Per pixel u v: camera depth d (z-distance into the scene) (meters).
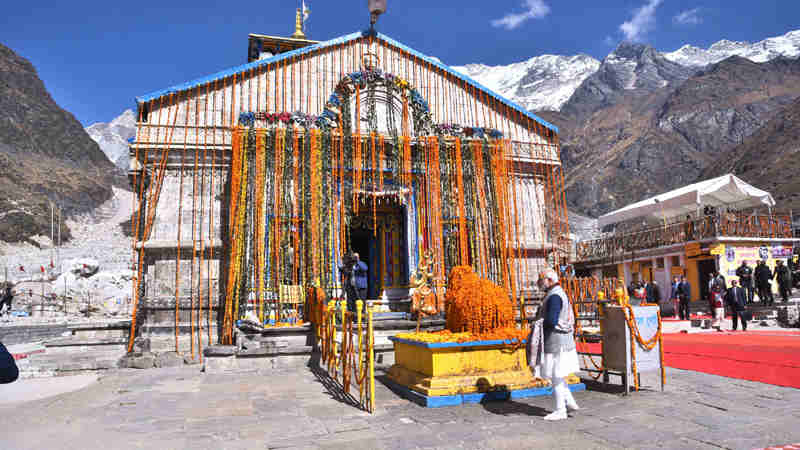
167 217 14.24
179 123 14.86
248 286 12.99
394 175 15.73
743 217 24.78
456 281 7.68
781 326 18.34
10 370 4.36
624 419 5.70
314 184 14.46
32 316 25.34
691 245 25.56
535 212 17.73
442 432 5.30
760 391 7.01
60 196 68.44
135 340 12.98
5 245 51.59
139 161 14.78
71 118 98.12
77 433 5.54
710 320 17.86
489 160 16.70
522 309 8.70
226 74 15.37
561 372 5.84
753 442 4.75
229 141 14.91
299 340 11.47
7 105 85.44
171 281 14.00
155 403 7.08
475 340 7.02
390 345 11.16
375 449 4.75
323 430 5.45
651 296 22.73
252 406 6.74
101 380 9.46
